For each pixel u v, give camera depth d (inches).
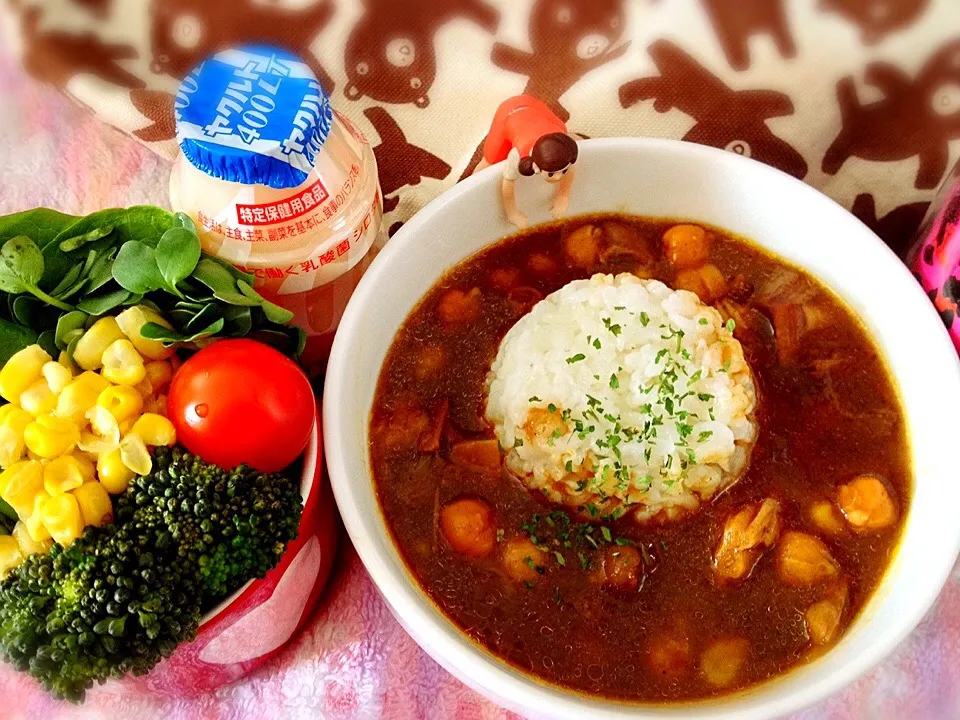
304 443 7.0
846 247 7.9
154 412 6.9
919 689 7.9
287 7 8.2
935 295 8.0
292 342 7.5
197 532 6.1
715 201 8.3
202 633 6.5
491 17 8.3
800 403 8.0
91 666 5.7
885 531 7.4
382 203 9.0
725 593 7.2
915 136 8.7
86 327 7.0
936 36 8.0
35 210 7.4
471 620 7.1
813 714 7.9
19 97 9.0
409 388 8.1
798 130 8.8
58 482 6.2
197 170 6.8
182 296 6.9
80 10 8.2
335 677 8.1
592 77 8.7
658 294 8.2
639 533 7.6
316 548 7.6
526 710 6.2
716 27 8.2
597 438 7.6
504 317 8.4
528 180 8.0
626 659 7.0
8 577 6.1
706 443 7.6
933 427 7.3
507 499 7.7
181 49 8.4
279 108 6.4
